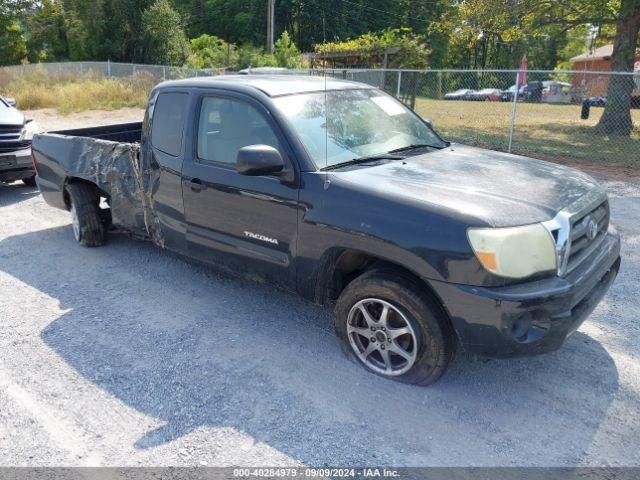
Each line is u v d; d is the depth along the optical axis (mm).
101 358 3744
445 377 3447
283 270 3787
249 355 3744
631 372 3490
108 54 38562
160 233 4805
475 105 21969
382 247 3162
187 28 61500
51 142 5941
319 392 3312
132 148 4965
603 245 3547
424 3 57188
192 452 2842
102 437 2973
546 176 3662
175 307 4496
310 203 3480
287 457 2791
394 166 3711
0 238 6359
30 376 3549
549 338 2984
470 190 3266
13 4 43156
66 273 5262
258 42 55719
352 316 3473
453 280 2943
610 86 15594
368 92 4609
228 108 4055
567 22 17312
